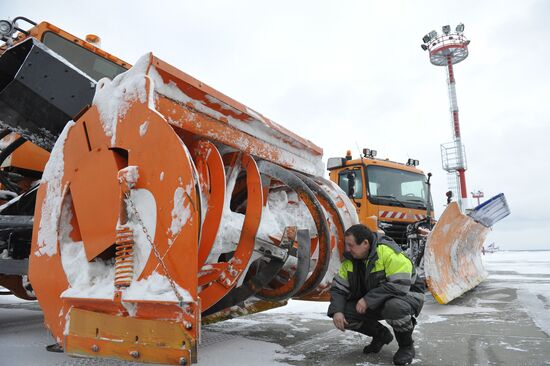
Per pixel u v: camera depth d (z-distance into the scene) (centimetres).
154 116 210
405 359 276
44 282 238
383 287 278
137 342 186
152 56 227
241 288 279
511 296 669
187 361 171
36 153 382
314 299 376
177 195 193
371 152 775
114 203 214
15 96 285
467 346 328
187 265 182
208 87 260
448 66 2934
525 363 278
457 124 2752
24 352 303
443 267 595
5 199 358
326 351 314
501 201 758
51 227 241
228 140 281
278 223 327
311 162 397
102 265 222
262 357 294
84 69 464
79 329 209
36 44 283
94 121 237
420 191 776
